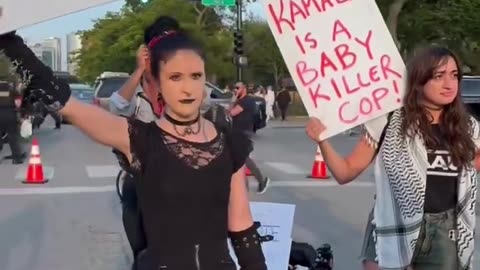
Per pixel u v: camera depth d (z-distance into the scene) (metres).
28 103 2.33
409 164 3.35
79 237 7.74
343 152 17.41
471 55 37.16
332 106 3.57
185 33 2.71
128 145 2.38
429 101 3.38
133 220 3.85
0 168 13.86
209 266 2.36
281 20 3.57
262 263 2.57
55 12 2.17
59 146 18.70
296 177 12.67
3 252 7.09
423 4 34.94
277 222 4.55
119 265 6.62
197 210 2.36
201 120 2.49
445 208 3.36
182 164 2.37
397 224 3.40
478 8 34.25
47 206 9.70
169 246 2.34
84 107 2.35
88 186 11.48
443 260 3.34
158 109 3.83
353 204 9.88
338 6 3.54
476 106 16.83
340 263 6.69
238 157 2.48
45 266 6.58
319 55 3.56
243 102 8.53
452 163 3.33
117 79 23.55
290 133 25.41
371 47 3.55
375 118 3.56
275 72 48.69
